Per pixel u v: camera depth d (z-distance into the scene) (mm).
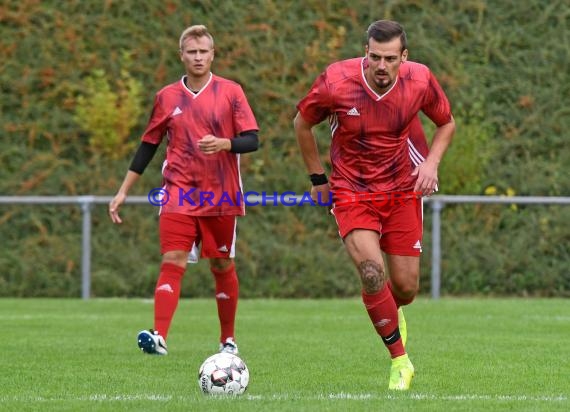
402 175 23062
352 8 55969
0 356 27719
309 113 23156
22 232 52531
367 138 22719
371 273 21984
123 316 39969
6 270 51500
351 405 19438
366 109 22500
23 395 21109
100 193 52938
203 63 29062
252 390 21828
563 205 53156
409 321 38125
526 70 56000
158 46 55000
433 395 21078
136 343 30906
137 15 55281
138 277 51312
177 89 29422
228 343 29156
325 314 41375
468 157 52469
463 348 29766
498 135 55219
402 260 23562
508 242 52719
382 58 21516
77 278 51500
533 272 52219
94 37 54906
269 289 51500
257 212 53219
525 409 19234
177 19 55156
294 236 52906
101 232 52531
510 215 53406
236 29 55062
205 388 21141
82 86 54406
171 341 31734
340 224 22875
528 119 55312
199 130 29125
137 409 19125
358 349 29547
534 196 53688
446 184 52469
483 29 56531
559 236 52625
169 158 29359
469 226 52844
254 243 52281
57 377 23750
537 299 49781
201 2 55375
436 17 56375
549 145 55312
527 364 26266
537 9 57031
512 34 56531
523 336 33094
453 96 55000
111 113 53281
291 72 54938
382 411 18766
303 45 55219
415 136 23547
